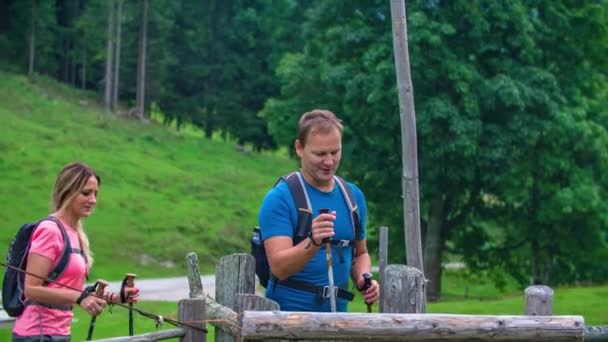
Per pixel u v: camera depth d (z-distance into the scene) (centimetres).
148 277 4184
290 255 568
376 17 3847
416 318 565
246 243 5094
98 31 7556
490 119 3603
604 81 4041
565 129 3534
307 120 598
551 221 3803
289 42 8175
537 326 581
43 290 634
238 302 602
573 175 3681
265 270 645
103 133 6650
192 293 721
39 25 8006
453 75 3441
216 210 5519
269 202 596
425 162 3541
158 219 5028
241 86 8206
